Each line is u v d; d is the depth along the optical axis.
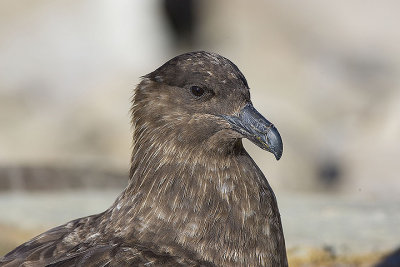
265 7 25.88
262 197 7.49
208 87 7.48
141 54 21.69
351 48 25.14
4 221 10.88
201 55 7.59
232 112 7.49
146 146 7.59
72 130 19.94
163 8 23.23
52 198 12.50
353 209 11.57
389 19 25.77
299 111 21.78
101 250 6.94
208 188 7.39
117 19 21.52
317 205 11.93
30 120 20.36
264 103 21.70
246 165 7.57
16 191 14.02
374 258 9.66
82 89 20.89
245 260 7.30
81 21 21.42
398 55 25.08
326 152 20.88
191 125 7.48
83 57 21.30
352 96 23.23
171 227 7.28
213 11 25.47
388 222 10.76
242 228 7.32
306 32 25.31
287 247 9.79
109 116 19.98
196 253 7.21
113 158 19.12
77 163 15.95
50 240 7.38
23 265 7.00
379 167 20.55
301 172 19.52
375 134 21.64
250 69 23.59
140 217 7.33
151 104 7.60
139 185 7.48
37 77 21.11
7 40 21.39
